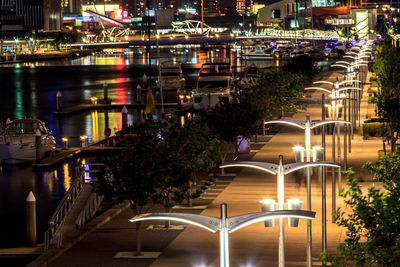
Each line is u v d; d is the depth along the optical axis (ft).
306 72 424.05
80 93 484.33
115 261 101.55
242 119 186.70
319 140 229.04
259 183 161.68
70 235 117.91
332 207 122.11
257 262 96.78
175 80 458.91
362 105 319.88
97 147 234.79
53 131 293.02
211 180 167.53
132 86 530.27
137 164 112.27
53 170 207.51
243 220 56.90
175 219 57.26
